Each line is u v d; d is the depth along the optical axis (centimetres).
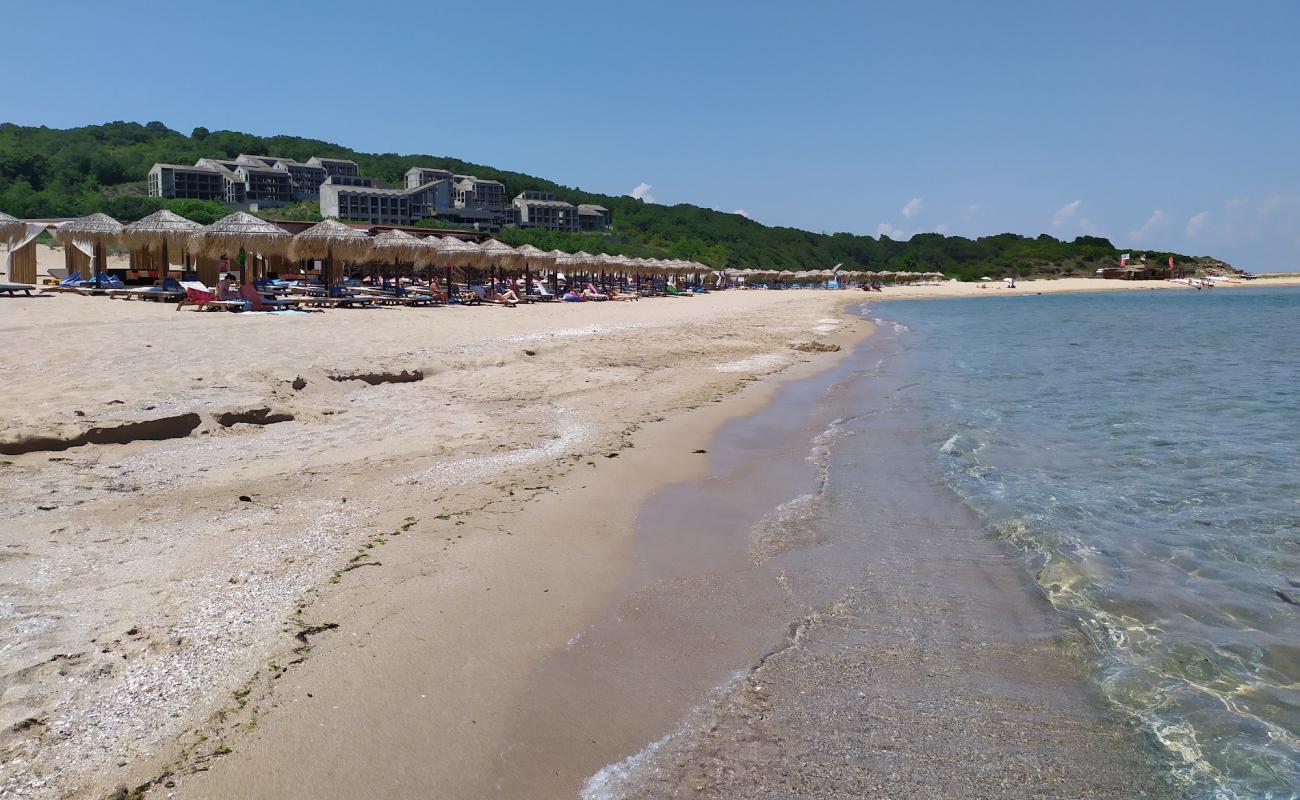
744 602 470
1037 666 398
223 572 460
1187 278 10931
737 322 2820
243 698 334
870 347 2277
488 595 458
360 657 377
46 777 278
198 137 12050
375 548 515
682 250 9794
